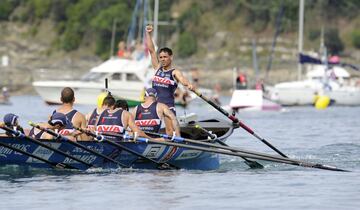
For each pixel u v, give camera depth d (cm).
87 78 16575
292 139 9044
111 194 4938
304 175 5872
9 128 5409
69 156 5734
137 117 6144
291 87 18788
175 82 6316
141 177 5631
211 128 6931
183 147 5928
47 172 5750
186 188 5194
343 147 8056
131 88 16312
